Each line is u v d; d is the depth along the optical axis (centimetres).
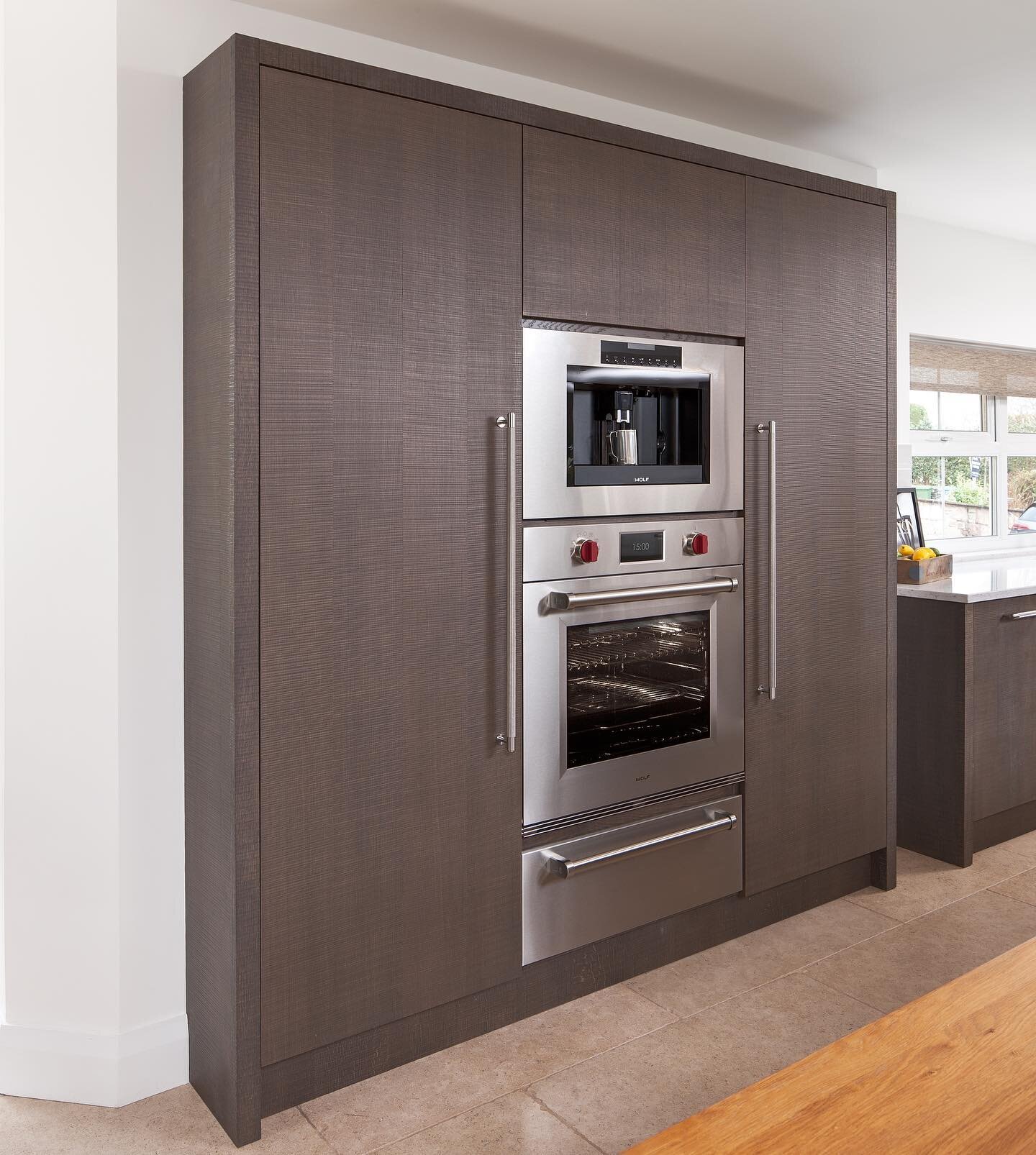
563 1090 218
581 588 246
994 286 471
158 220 212
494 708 234
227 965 204
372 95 207
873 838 317
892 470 315
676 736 268
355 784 214
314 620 206
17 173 204
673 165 257
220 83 196
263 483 199
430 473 220
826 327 294
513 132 228
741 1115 105
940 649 342
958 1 232
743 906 291
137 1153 200
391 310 212
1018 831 371
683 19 240
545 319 237
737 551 277
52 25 203
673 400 262
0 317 207
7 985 219
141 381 212
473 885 233
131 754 215
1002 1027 122
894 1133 102
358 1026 218
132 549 212
